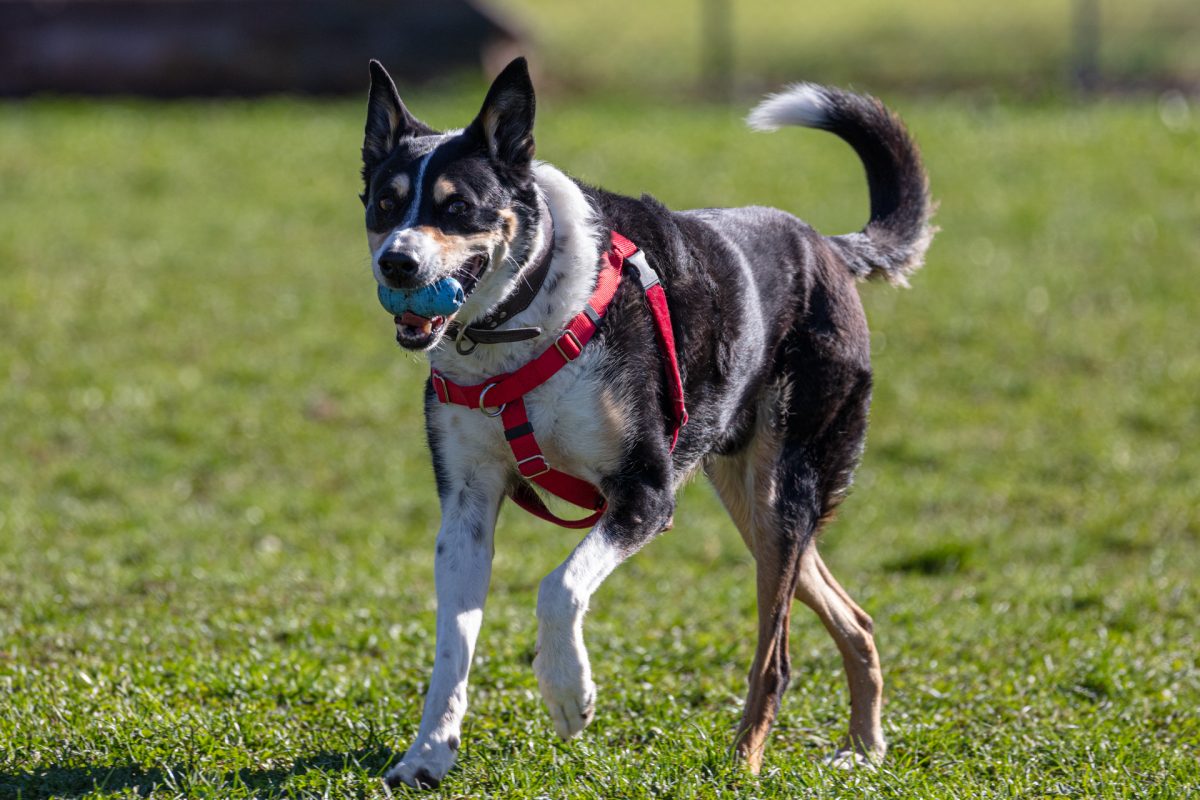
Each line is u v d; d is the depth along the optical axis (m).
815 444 7.49
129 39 30.98
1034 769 6.89
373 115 6.94
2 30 30.70
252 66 31.17
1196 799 6.40
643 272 6.61
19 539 11.49
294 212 22.81
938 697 8.02
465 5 31.67
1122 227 21.16
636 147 25.55
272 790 6.19
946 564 11.45
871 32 38.44
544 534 12.36
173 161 25.42
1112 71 32.34
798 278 7.47
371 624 9.25
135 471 13.84
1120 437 14.54
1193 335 17.25
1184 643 9.07
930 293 18.77
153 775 6.40
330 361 16.94
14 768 6.45
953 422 15.13
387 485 13.59
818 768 6.56
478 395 6.38
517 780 6.39
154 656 8.43
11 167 24.86
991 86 31.88
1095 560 11.76
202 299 18.94
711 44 38.00
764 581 7.30
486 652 8.59
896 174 8.42
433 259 6.14
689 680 8.35
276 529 12.30
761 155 25.03
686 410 6.83
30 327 17.64
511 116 6.53
